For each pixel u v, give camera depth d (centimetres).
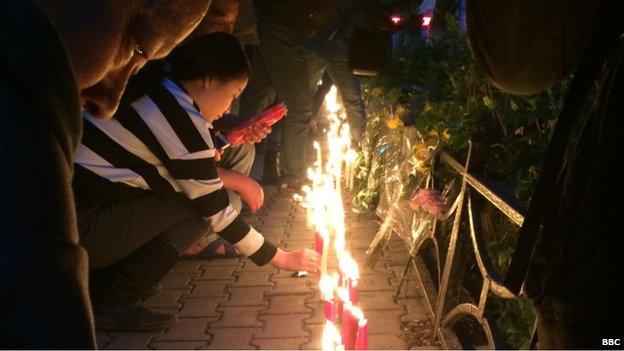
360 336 274
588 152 163
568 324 161
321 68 719
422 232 394
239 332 385
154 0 105
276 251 391
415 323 387
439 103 458
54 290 64
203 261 503
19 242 64
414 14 680
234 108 932
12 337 61
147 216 368
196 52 350
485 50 202
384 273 473
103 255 370
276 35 677
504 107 348
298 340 373
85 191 353
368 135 691
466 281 379
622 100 153
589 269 156
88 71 98
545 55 193
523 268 172
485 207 340
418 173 436
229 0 406
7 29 73
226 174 456
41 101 72
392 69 625
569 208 166
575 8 183
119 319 380
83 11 95
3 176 65
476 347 344
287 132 707
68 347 62
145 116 344
